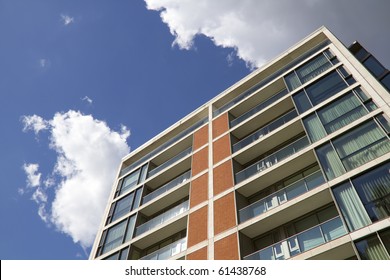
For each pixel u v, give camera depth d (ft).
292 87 81.00
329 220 52.47
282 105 79.92
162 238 81.46
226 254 60.44
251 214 64.59
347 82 67.87
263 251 56.85
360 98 62.23
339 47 78.33
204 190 77.15
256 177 68.90
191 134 100.07
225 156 81.05
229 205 68.59
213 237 65.26
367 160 53.21
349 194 51.26
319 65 79.20
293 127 71.67
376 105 58.65
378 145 53.42
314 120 67.05
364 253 44.24
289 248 54.49
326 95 69.87
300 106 73.31
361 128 57.57
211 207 71.61
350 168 54.44
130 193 102.37
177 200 87.15
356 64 69.51
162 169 100.48
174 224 77.30
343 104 64.34
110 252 85.61
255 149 76.69
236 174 75.20
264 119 83.66
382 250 42.98
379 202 47.24
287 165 65.87
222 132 89.76
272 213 60.39
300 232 55.98
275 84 87.66
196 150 91.97
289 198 61.52
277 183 69.62
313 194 56.13
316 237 52.60
